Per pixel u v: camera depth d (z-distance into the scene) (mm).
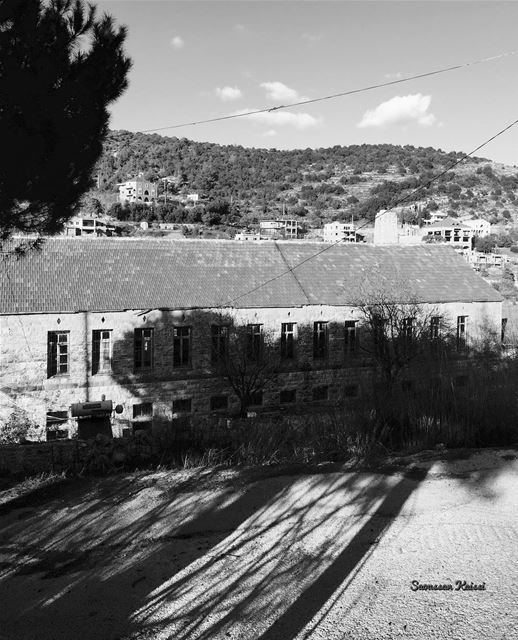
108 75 9375
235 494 8148
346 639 4844
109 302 27312
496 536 6656
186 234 118688
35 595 5633
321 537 6762
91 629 5070
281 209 175125
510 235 155250
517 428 11055
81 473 9188
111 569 6117
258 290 31391
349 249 37781
